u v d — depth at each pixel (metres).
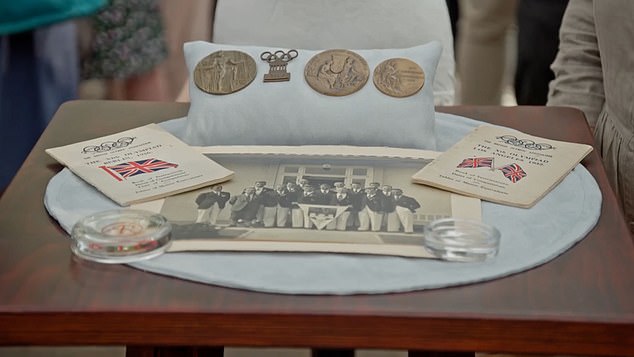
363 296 0.88
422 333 0.86
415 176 1.09
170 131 1.27
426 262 0.94
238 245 0.96
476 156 1.15
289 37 1.59
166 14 2.13
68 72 1.78
